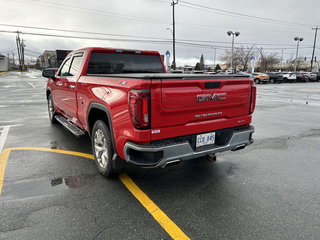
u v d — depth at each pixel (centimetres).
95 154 384
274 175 385
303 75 3734
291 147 525
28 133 604
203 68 7875
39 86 2320
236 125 363
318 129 691
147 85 268
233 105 351
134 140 281
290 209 289
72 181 353
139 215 275
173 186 345
